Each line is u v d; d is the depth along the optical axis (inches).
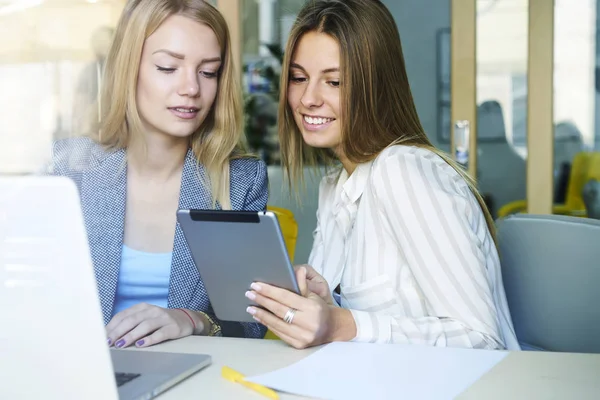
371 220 55.7
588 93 132.9
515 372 38.1
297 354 43.1
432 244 49.8
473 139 135.9
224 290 46.8
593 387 35.3
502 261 59.5
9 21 196.1
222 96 64.5
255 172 68.1
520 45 133.9
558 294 53.5
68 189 28.6
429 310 51.4
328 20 57.1
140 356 41.2
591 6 131.4
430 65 137.3
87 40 191.5
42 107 196.7
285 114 64.2
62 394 30.8
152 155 63.4
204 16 60.7
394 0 137.8
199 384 36.9
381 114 57.6
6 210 29.2
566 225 53.2
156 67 60.1
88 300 29.5
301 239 140.1
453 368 39.1
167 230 64.1
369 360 41.0
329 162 67.5
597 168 133.4
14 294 29.9
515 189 136.3
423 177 51.7
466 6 134.6
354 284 56.2
